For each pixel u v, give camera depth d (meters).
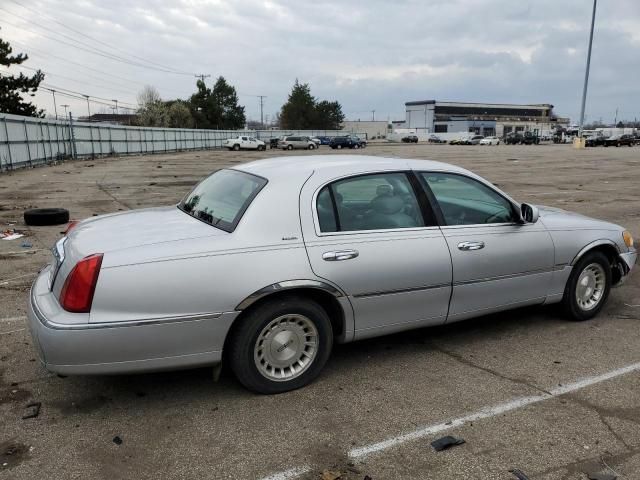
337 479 2.86
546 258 4.76
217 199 4.11
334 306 3.86
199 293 3.34
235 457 3.04
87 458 3.01
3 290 5.99
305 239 3.66
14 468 2.92
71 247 3.52
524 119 158.12
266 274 3.49
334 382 3.93
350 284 3.78
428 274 4.09
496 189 4.61
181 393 3.75
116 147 41.22
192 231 3.65
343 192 3.92
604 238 5.12
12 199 14.30
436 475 2.89
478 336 4.82
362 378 4.00
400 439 3.22
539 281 4.79
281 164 4.17
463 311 4.39
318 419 3.43
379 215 4.02
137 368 3.30
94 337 3.15
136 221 4.02
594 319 5.27
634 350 4.53
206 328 3.39
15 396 3.68
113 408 3.55
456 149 55.47
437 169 4.40
